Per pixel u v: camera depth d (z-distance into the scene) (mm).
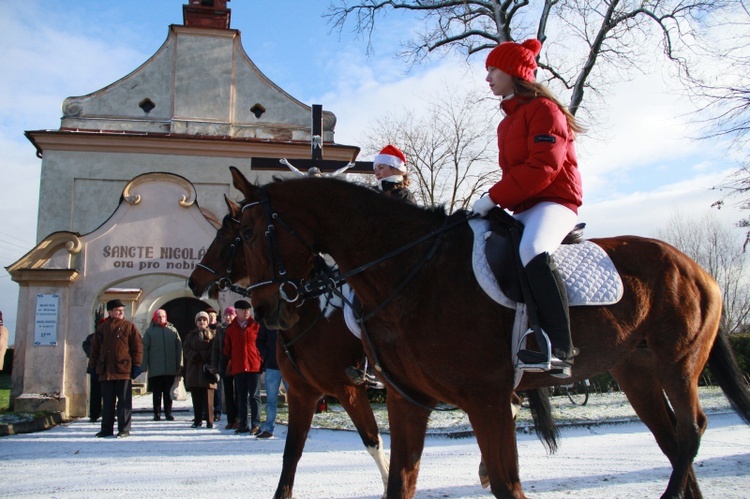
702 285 4258
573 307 3771
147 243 13602
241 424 10711
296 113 20938
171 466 7375
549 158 3619
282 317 3830
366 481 6223
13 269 13141
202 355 11727
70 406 12969
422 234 3793
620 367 4551
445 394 3646
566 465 6770
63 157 19078
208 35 20859
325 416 11969
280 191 4004
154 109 20500
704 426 4180
